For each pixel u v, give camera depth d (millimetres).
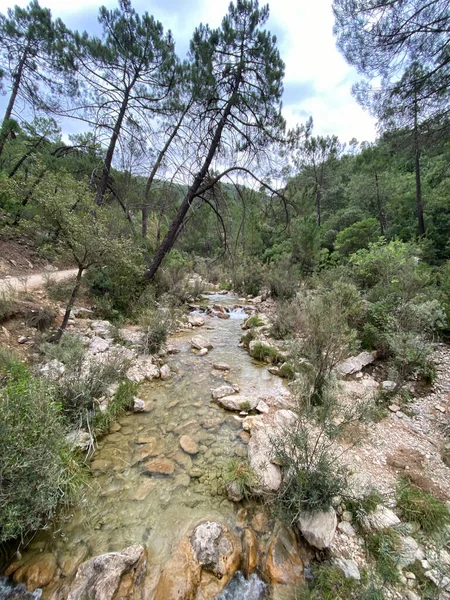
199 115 8648
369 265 7523
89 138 11641
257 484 2363
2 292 4820
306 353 3955
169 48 9133
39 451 1837
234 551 1936
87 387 3152
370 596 1551
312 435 2977
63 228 4457
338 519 2123
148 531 2072
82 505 2242
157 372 4590
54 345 3773
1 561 1815
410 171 21031
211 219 14008
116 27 8656
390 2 4859
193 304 10227
